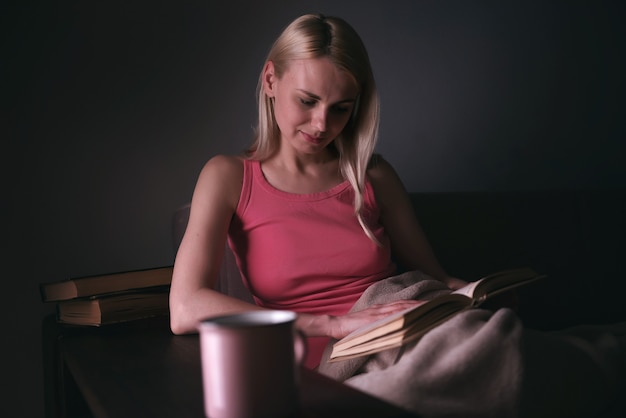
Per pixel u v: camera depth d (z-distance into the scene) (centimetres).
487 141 211
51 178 164
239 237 132
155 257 174
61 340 115
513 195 180
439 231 168
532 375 88
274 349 55
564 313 181
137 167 172
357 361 99
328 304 128
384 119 198
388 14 198
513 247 176
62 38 165
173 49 174
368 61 129
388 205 147
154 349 99
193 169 177
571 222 186
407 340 81
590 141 225
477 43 209
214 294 109
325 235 130
